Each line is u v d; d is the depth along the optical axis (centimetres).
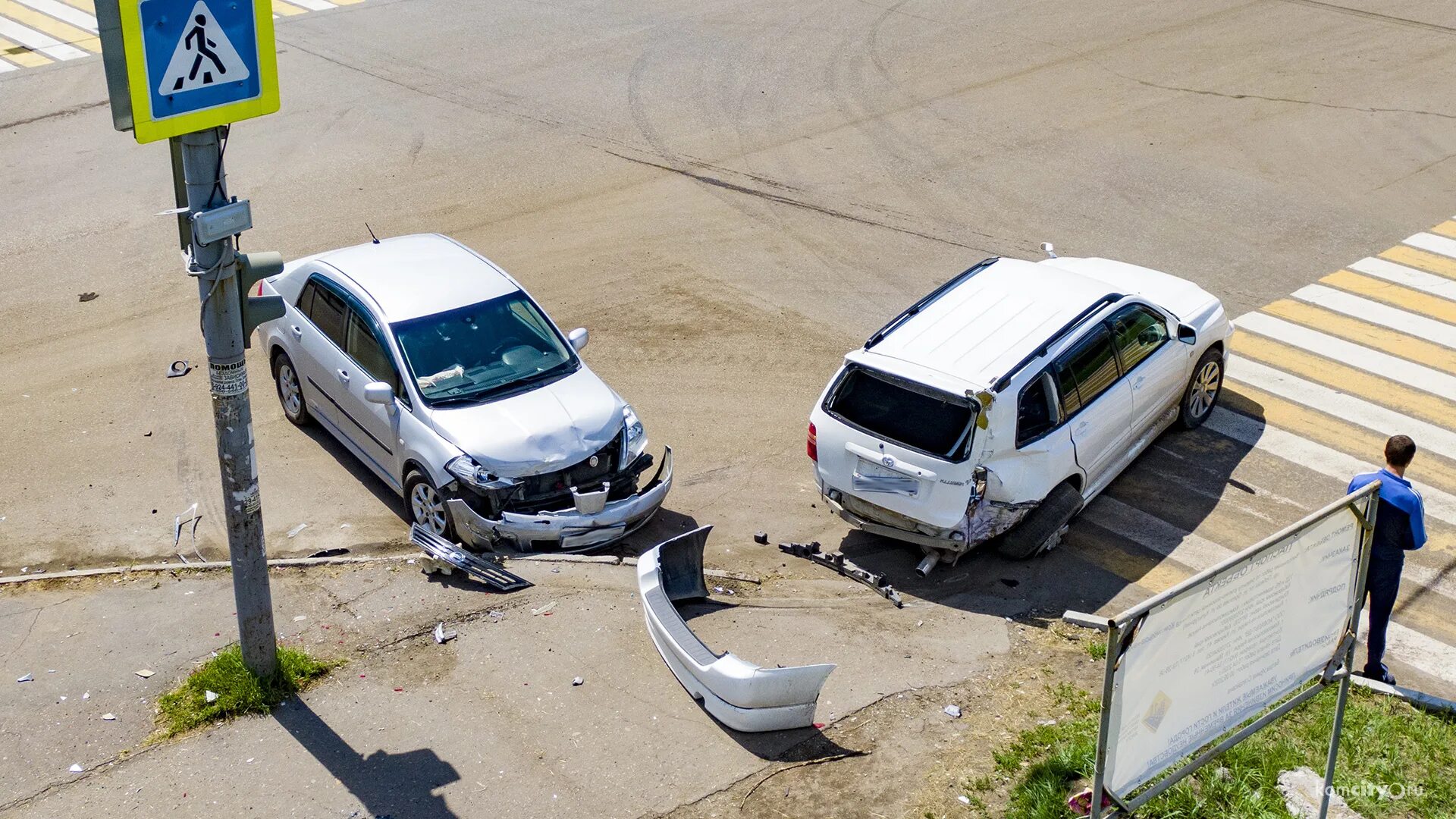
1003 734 736
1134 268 1284
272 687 761
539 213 1678
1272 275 1523
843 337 1384
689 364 1330
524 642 827
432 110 2006
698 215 1675
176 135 627
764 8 2527
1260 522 1066
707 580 949
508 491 955
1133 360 1072
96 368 1299
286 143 1867
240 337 685
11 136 1878
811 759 709
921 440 941
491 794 677
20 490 1078
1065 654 851
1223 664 560
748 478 1139
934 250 1577
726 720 735
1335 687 779
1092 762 674
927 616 917
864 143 1898
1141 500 1100
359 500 1080
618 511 978
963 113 2014
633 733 732
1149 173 1800
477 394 1012
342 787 682
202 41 619
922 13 2503
